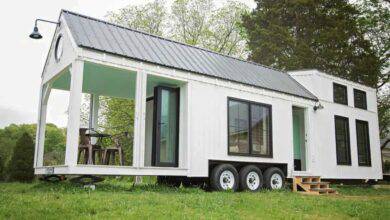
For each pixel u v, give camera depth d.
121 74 11.04
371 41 27.91
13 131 40.78
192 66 11.20
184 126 10.71
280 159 12.79
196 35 28.12
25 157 16.17
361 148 16.88
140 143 9.38
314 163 14.17
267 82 13.41
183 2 27.89
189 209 6.11
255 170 11.77
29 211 5.34
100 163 11.74
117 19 25.50
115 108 23.84
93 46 8.97
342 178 15.34
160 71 10.14
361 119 17.12
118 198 6.84
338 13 28.31
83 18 10.40
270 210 6.63
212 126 11.12
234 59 14.09
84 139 10.66
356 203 8.33
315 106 14.47
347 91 16.72
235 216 5.71
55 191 8.23
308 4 28.53
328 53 27.30
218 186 10.70
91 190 8.46
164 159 10.70
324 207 7.54
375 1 26.94
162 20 26.69
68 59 9.31
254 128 12.24
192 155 10.53
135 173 9.23
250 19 29.78
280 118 13.13
